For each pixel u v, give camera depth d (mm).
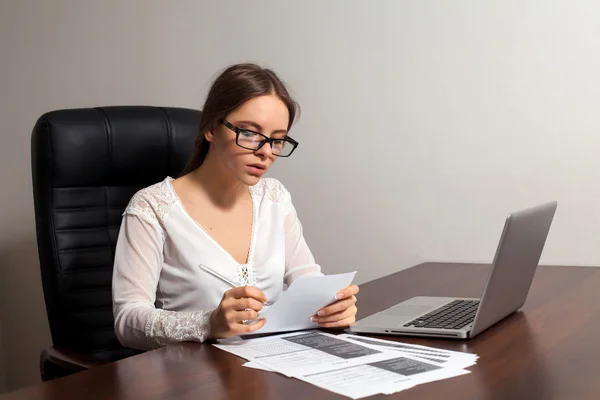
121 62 2896
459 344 1332
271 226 1806
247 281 1692
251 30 2641
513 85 2236
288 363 1211
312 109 2557
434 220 2393
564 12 2148
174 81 2809
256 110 1556
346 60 2479
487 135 2287
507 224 1316
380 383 1091
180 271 1660
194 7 2738
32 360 3131
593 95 2135
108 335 1990
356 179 2506
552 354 1243
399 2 2375
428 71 2352
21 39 3066
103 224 2037
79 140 1977
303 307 1428
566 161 2189
